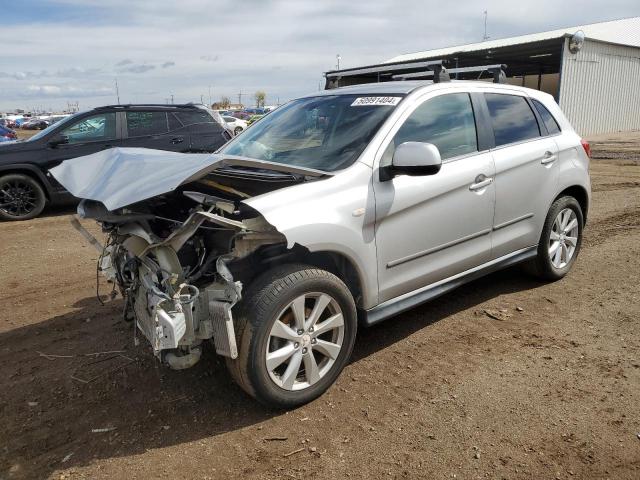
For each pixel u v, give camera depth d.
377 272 3.51
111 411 3.27
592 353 3.79
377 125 3.70
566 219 5.08
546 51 25.81
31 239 7.66
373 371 3.63
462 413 3.14
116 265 3.54
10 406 3.35
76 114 9.62
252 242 2.97
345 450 2.86
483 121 4.29
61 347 4.12
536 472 2.66
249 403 3.31
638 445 2.84
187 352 3.02
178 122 10.21
